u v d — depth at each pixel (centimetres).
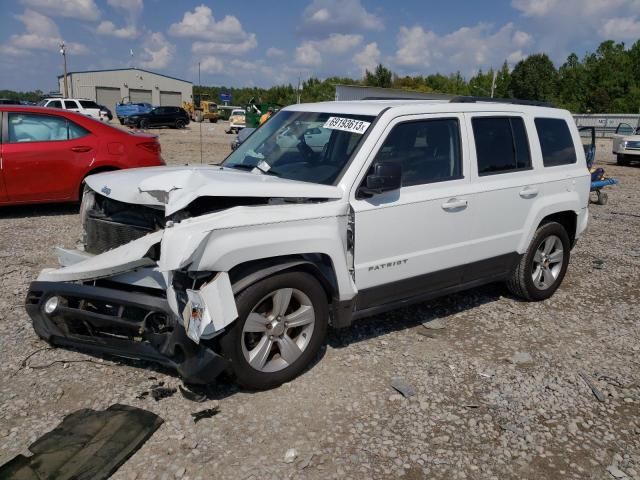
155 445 319
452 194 463
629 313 559
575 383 413
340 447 326
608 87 7588
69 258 440
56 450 304
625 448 340
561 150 579
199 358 350
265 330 373
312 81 9069
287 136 480
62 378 382
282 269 369
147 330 368
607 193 1411
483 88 8825
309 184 403
